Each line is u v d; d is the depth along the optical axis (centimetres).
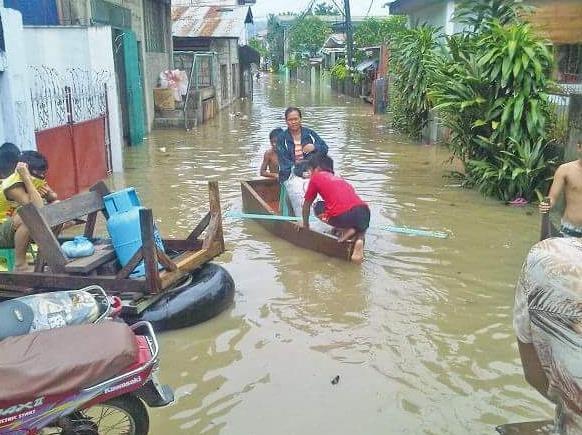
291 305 543
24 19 1102
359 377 428
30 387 288
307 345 473
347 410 390
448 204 884
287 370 438
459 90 954
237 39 2664
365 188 988
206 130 1800
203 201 904
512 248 691
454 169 1142
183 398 404
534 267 173
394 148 1412
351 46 3472
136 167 1195
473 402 398
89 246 500
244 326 504
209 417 384
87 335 318
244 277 606
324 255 664
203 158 1296
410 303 546
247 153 1359
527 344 185
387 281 595
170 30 2086
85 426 323
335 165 1192
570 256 167
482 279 600
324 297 559
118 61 1426
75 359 301
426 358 453
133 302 473
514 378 426
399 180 1046
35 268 491
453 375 430
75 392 298
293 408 392
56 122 914
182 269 511
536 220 801
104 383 306
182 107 1920
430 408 392
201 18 2681
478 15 1130
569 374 170
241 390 413
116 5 1418
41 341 313
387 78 2238
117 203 512
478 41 976
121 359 309
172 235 743
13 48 732
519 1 1120
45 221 473
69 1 1159
